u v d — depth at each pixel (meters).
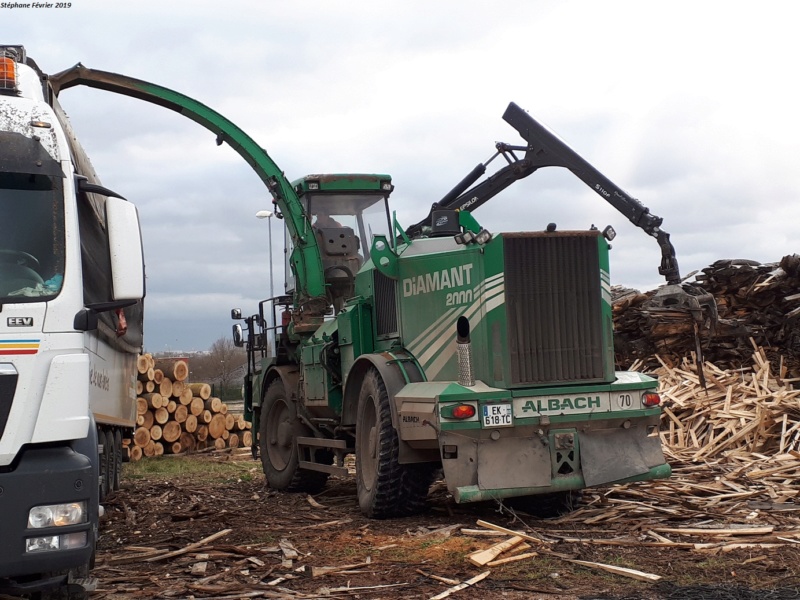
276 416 10.30
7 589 4.41
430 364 7.29
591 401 6.79
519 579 5.18
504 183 9.30
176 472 13.00
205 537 6.77
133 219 4.86
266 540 6.53
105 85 10.06
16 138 4.79
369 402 7.71
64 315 4.52
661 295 8.00
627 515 6.97
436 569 5.45
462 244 6.89
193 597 5.04
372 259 7.72
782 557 5.47
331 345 8.77
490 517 7.14
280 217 10.40
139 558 6.00
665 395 11.08
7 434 4.29
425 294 7.45
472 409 6.51
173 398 16.28
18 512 4.20
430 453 7.06
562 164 8.73
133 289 4.79
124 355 10.20
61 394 4.44
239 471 12.93
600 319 6.91
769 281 11.31
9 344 4.37
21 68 5.71
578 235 6.90
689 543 5.86
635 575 5.14
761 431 9.95
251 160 10.21
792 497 7.50
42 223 4.66
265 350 11.11
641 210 8.12
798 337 11.20
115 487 10.31
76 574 4.75
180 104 10.20
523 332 6.70
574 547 5.90
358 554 5.92
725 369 11.70
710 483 8.19
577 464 6.74
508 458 6.59
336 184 9.83
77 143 7.64
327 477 9.70
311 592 5.07
